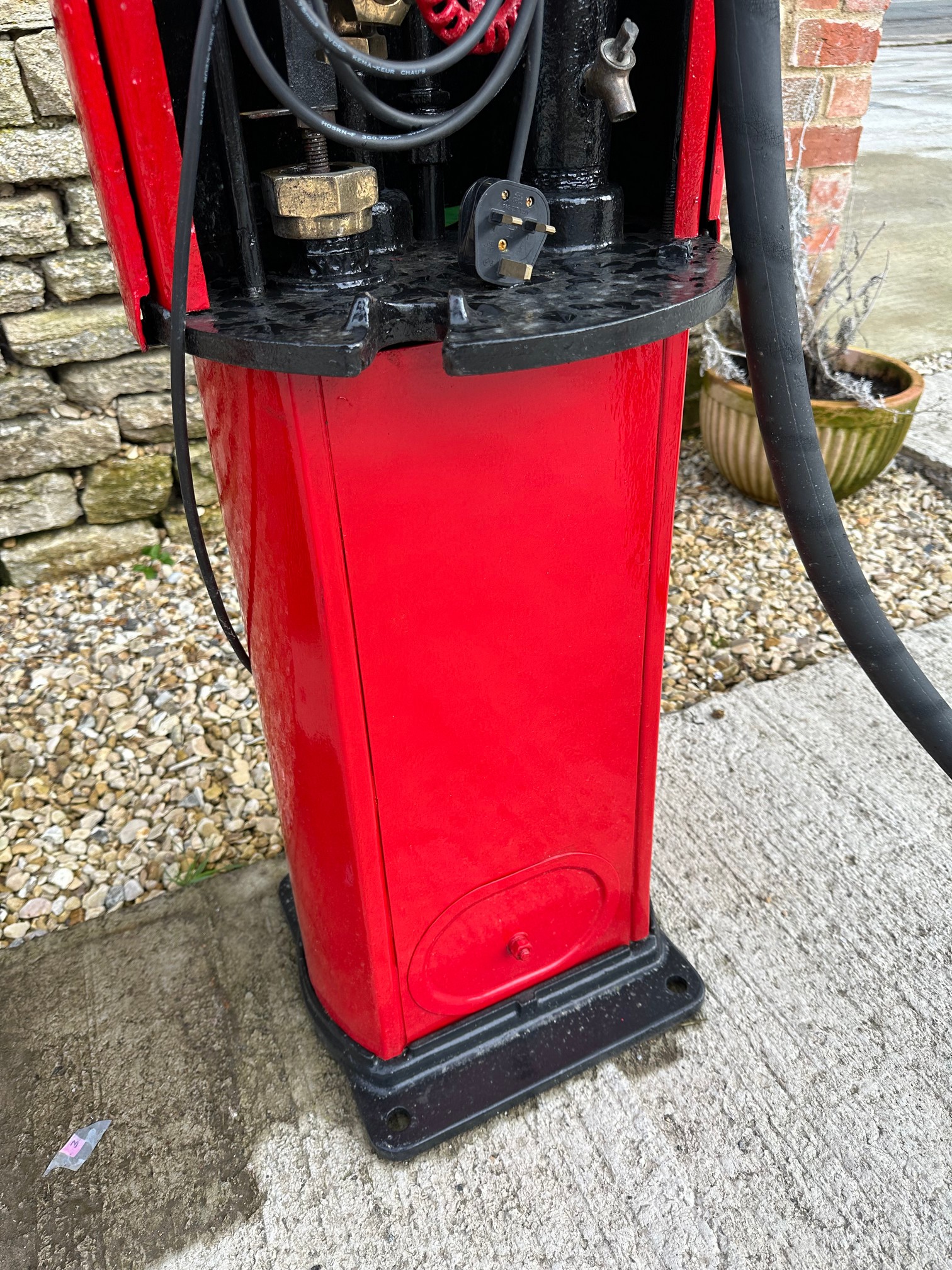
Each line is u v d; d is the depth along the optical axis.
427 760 1.00
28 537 2.36
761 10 0.72
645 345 0.77
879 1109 1.20
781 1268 1.06
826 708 1.89
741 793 1.69
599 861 1.22
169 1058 1.30
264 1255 1.09
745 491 2.67
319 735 0.96
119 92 0.64
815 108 2.59
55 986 1.41
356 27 0.72
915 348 3.53
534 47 0.69
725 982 1.36
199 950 1.46
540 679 1.01
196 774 1.83
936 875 1.52
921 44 14.26
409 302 0.74
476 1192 1.14
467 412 0.81
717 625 2.22
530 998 1.28
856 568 0.96
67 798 1.79
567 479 0.89
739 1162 1.15
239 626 2.25
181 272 0.67
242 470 0.83
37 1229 1.12
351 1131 1.21
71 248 2.08
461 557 0.88
